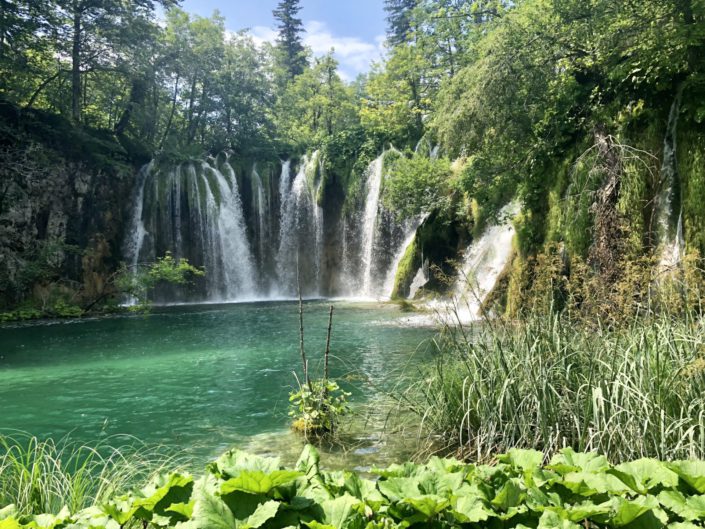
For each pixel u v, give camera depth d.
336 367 11.13
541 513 2.18
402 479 2.41
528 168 16.58
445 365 7.04
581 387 5.07
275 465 2.55
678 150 12.45
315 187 36.56
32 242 27.62
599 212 12.74
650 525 2.06
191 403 8.86
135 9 33.81
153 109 39.69
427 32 32.62
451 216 24.23
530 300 6.76
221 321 21.00
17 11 28.03
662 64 12.76
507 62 15.85
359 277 34.22
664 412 4.38
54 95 34.56
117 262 31.31
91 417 8.21
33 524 2.24
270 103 47.94
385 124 37.91
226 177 36.75
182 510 2.22
